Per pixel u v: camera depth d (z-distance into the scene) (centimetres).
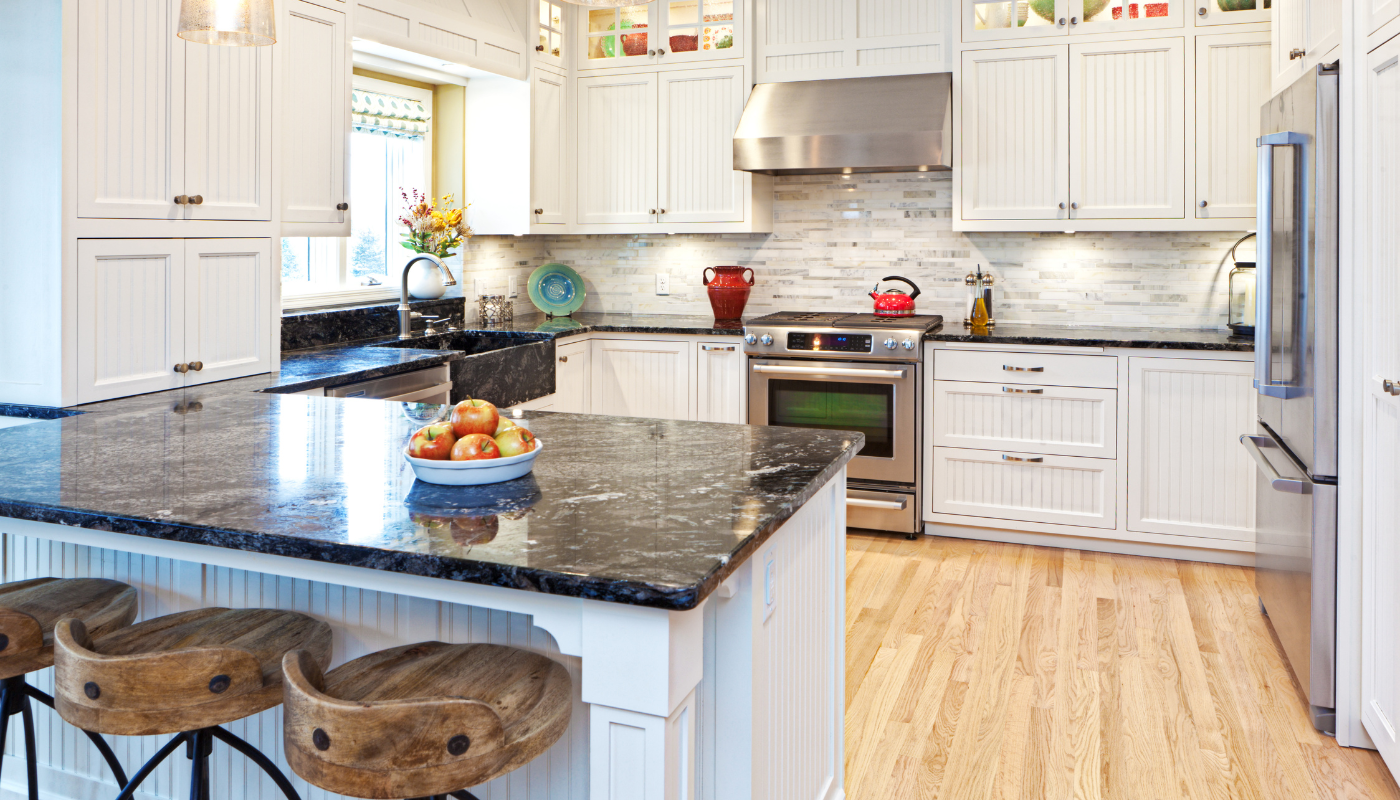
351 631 194
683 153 507
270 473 189
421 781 133
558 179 520
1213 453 410
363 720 131
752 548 151
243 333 327
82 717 151
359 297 464
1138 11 428
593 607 138
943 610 363
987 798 239
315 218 361
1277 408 310
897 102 457
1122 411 420
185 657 150
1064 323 485
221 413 258
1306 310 266
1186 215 429
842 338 453
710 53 498
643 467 197
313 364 356
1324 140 257
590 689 139
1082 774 250
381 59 433
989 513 445
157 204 292
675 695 137
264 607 201
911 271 509
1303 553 278
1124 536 426
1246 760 256
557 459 205
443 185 511
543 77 501
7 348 276
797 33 488
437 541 146
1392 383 224
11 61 267
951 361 442
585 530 153
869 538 459
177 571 208
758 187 506
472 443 181
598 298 569
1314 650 268
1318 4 286
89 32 268
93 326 276
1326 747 263
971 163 455
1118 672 308
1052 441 432
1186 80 423
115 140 278
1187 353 408
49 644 176
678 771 143
